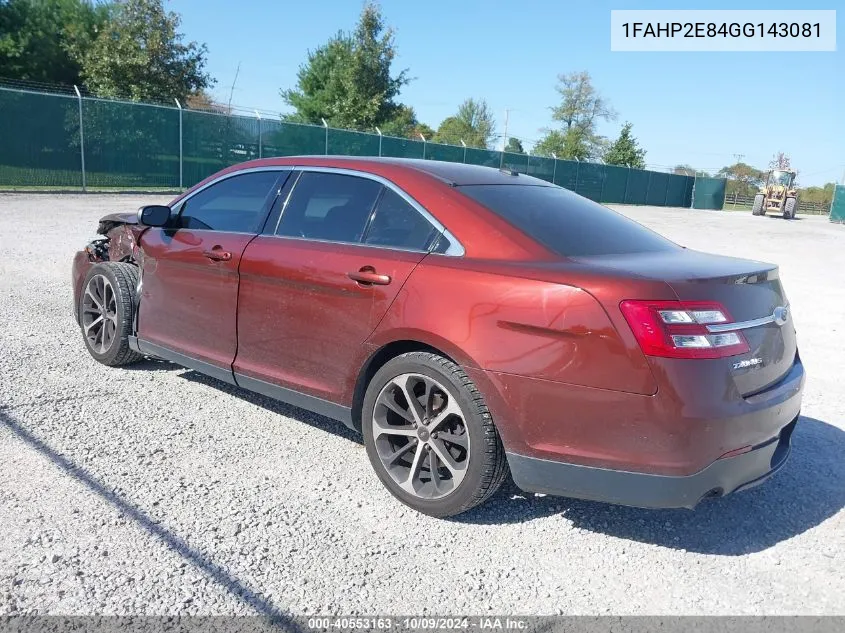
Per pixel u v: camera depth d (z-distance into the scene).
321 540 3.09
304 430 4.29
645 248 3.62
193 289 4.43
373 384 3.47
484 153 32.88
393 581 2.83
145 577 2.73
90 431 4.05
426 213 3.49
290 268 3.80
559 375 2.91
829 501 3.75
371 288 3.46
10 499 3.23
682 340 2.78
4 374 4.87
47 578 2.68
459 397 3.15
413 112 54.16
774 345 3.19
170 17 29.31
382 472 3.49
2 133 19.33
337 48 38.59
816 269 14.90
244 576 2.79
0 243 10.76
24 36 31.22
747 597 2.86
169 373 5.20
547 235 3.34
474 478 3.16
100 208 16.97
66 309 6.89
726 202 68.19
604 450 2.88
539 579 2.91
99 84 29.06
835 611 2.79
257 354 4.07
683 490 2.82
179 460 3.76
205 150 23.78
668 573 3.01
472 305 3.12
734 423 2.86
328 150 26.81
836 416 5.12
